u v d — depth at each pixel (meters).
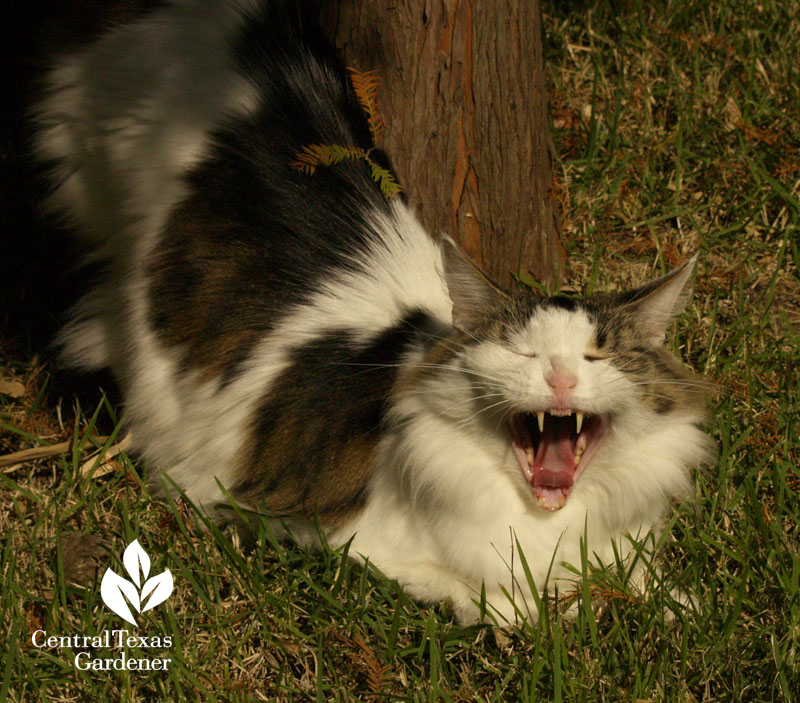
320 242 1.46
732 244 1.67
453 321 1.38
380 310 1.45
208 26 1.51
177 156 1.49
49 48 1.57
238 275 1.46
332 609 1.39
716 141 1.72
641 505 1.39
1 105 1.71
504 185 1.57
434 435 1.37
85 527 1.45
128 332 1.50
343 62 1.52
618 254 1.66
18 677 1.35
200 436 1.47
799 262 1.64
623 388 1.35
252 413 1.44
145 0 1.53
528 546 1.39
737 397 1.52
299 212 1.47
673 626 1.39
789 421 1.50
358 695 1.36
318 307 1.45
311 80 1.51
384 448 1.40
